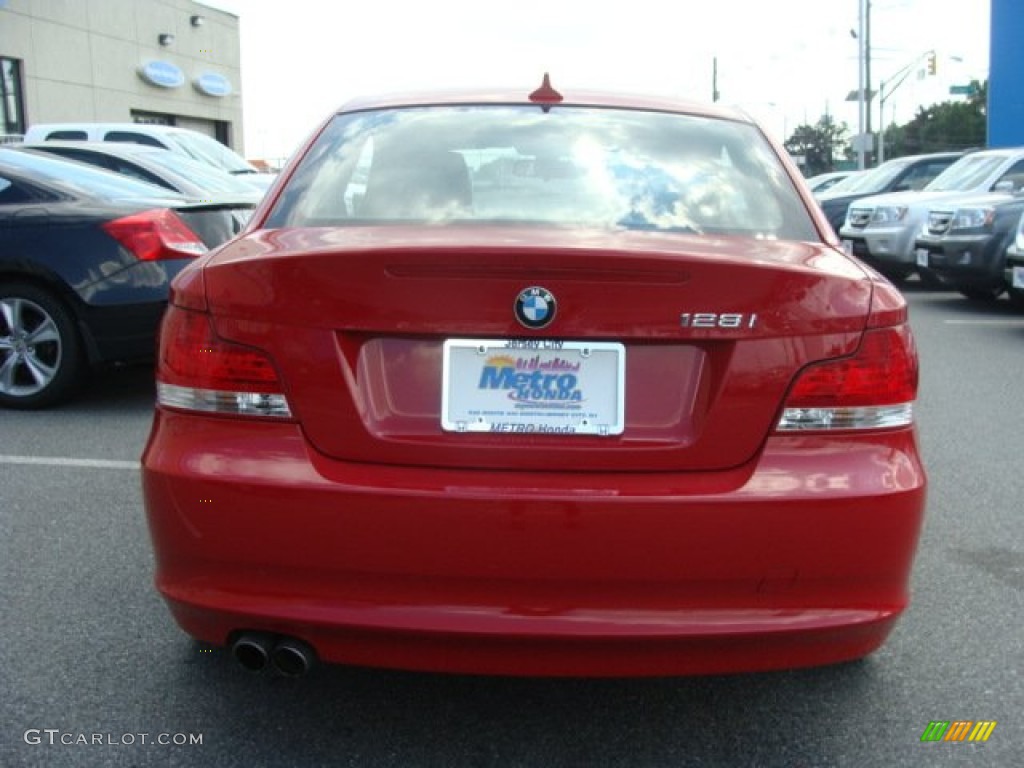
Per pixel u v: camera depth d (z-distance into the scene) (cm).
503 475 233
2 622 332
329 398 236
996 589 365
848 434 238
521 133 320
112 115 2742
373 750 265
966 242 1098
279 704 287
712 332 233
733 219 291
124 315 585
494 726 278
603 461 233
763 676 305
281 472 233
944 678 303
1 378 608
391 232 263
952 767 259
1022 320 1042
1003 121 2356
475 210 290
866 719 281
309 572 233
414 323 234
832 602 234
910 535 238
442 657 233
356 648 234
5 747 263
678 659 231
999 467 514
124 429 570
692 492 229
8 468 496
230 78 3462
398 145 316
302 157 320
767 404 235
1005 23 2319
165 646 318
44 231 584
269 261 240
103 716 279
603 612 229
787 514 229
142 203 607
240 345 240
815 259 255
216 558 237
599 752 266
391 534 229
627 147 315
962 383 722
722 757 264
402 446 234
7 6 2314
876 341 241
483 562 228
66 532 411
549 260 230
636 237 258
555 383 235
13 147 687
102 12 2672
